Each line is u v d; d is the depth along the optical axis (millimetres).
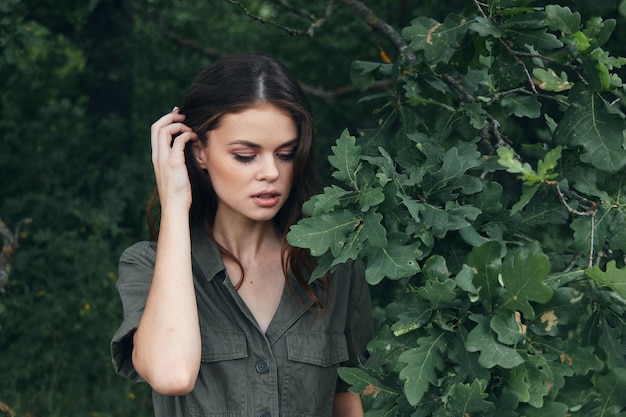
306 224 1635
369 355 2086
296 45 5633
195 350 1807
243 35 6125
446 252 1757
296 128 1842
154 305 1824
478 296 1513
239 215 1942
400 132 2225
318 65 5742
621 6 1464
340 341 1977
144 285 1950
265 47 6020
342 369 1678
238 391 1872
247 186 1827
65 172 6445
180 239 1867
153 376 1792
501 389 1574
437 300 1565
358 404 2088
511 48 1877
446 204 1694
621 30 3709
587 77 1720
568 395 1572
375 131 2285
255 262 1971
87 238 6340
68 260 6012
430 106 3375
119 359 1922
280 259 1984
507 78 1910
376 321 4516
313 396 1921
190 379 1792
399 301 1643
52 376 5703
